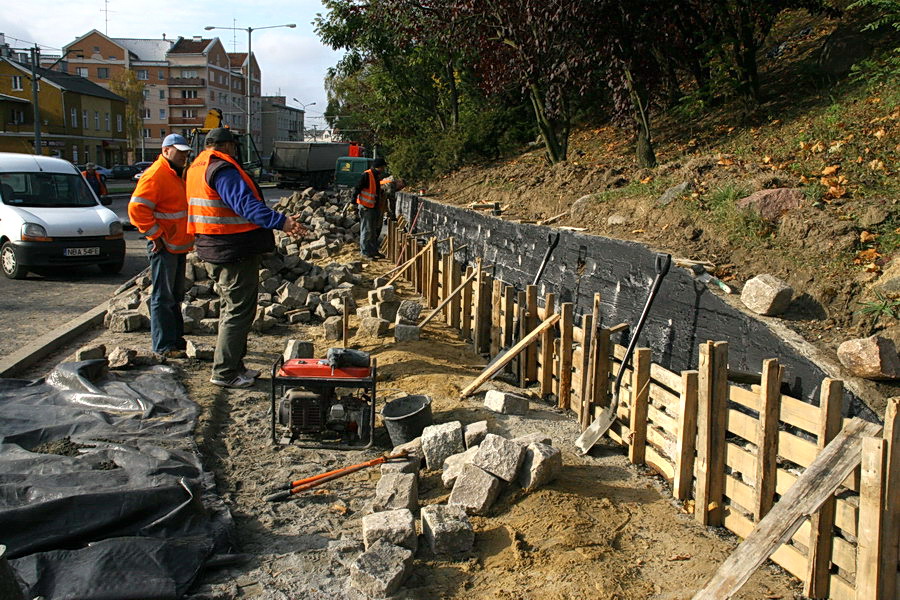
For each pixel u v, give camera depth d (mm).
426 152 18906
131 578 3479
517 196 11711
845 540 3416
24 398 5969
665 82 13328
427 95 21297
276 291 10180
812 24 12859
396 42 18656
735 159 8141
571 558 3889
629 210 7902
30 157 13414
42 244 12117
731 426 4242
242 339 6617
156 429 5422
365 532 3949
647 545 4043
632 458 5109
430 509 4191
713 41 11305
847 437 3396
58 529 3760
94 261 12648
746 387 4680
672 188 7672
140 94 75562
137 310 9094
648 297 5867
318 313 9547
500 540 4168
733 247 6156
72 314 9797
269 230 6496
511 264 9078
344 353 5523
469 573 3857
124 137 71312
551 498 4527
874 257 5238
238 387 6676
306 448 5480
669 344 5688
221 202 6184
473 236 10727
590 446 5266
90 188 13891
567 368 6156
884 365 3939
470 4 12805
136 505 3938
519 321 7012
